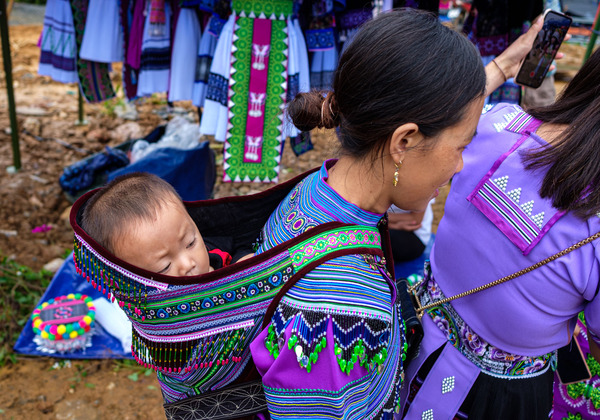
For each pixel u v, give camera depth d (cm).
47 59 341
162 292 105
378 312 102
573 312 131
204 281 104
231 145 303
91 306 309
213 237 141
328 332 99
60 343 292
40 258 360
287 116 128
